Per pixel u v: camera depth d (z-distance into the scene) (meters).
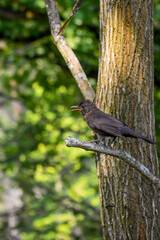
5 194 18.31
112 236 5.92
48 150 15.06
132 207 5.89
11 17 14.68
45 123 15.66
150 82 6.32
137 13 6.25
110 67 6.32
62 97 15.78
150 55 6.35
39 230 14.45
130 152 6.14
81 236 14.64
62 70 15.50
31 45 15.18
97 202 14.88
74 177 17.42
